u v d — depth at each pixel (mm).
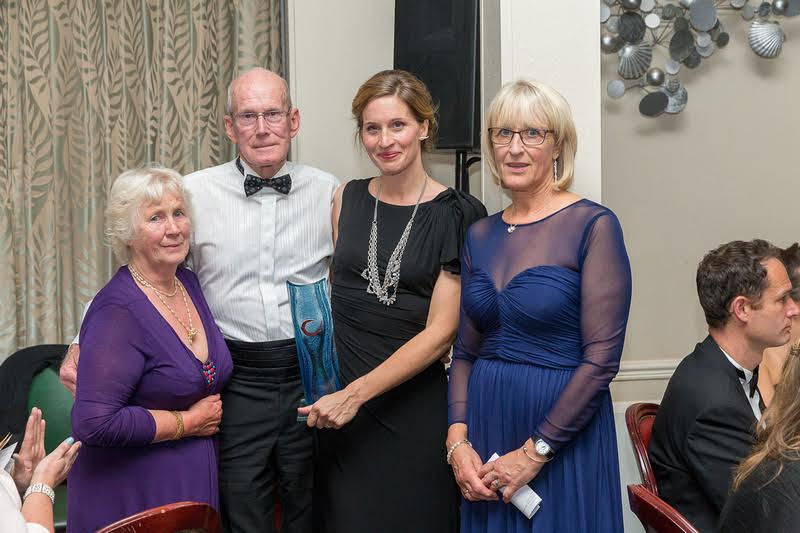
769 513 1319
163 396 2021
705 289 2115
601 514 1941
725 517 1429
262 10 3525
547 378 1918
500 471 1909
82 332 2012
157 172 2062
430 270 2225
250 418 2289
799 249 2355
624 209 3795
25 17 3322
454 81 3029
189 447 2080
